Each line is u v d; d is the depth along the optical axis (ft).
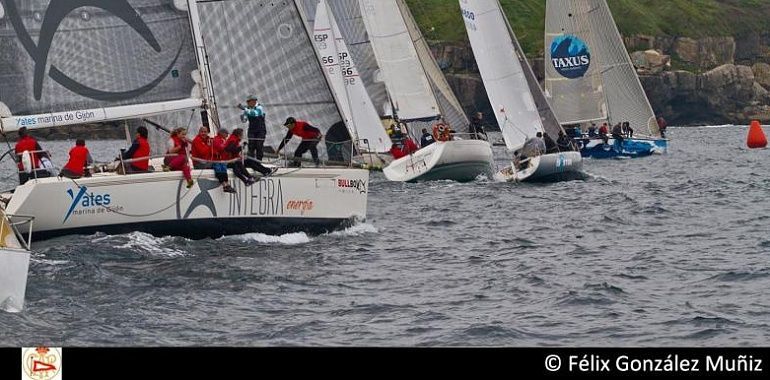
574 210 402.52
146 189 269.44
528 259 285.43
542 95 564.71
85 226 264.93
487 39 565.53
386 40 586.86
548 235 334.65
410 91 587.27
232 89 302.04
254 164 284.61
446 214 389.80
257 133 295.69
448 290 241.55
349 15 590.55
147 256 257.55
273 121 304.50
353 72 583.17
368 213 391.04
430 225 357.00
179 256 260.62
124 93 277.85
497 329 203.72
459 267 271.49
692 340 198.90
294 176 290.56
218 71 301.22
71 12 273.33
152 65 279.90
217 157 277.85
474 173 527.81
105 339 190.70
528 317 216.33
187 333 197.57
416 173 518.78
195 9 283.79
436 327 206.69
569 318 215.51
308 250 280.31
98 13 275.39
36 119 271.08
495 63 563.89
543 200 439.22
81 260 247.09
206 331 199.72
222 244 278.26
